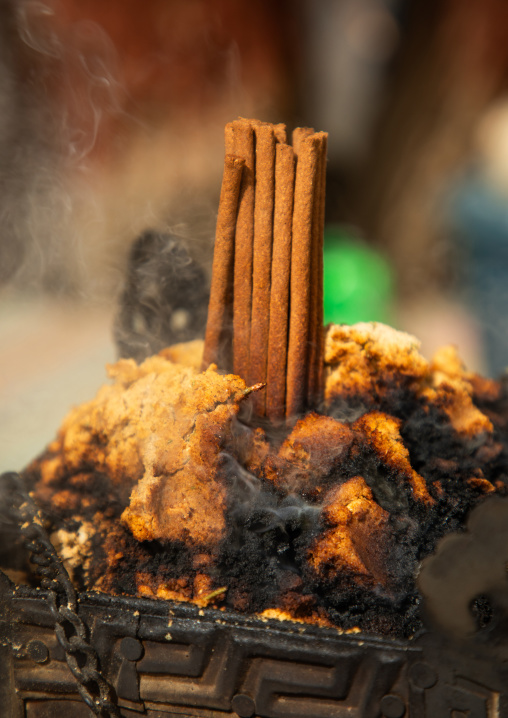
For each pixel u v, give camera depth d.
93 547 0.25
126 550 0.24
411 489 0.24
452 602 0.22
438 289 0.62
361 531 0.23
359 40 0.61
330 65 0.63
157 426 0.24
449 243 0.64
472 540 0.23
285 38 0.60
